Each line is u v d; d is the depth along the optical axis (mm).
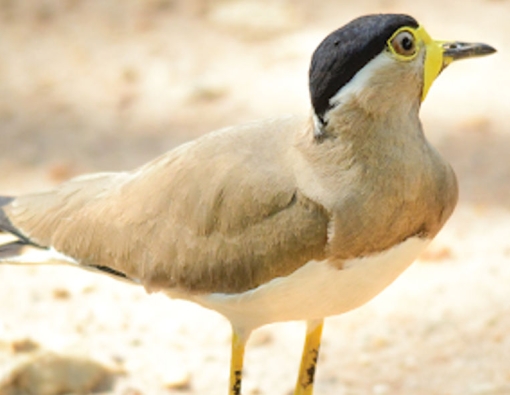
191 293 9578
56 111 18141
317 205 8742
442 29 19406
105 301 13203
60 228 10375
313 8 20562
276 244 8945
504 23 19625
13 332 12008
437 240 14250
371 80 8523
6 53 19828
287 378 11586
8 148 17078
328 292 9031
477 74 18344
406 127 8734
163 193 9688
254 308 9328
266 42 19703
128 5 21078
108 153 16812
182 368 11664
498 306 12594
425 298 12945
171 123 17641
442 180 9000
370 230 8664
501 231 14352
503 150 16281
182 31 20188
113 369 11578
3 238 10977
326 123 8711
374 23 8539
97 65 19375
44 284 13617
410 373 11555
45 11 20969
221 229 9258
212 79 18641
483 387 11141
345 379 11523
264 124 9617
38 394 11094
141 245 9766
